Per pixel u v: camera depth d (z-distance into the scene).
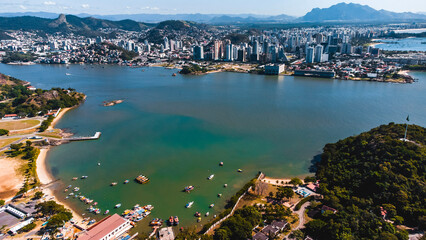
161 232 127.12
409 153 157.75
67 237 124.56
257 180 170.38
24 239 123.06
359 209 129.38
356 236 112.94
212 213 144.12
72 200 155.00
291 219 133.38
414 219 125.06
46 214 138.88
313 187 160.75
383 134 194.88
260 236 119.38
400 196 132.38
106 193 162.12
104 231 123.06
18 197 155.75
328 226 119.62
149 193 161.75
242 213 134.62
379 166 153.50
